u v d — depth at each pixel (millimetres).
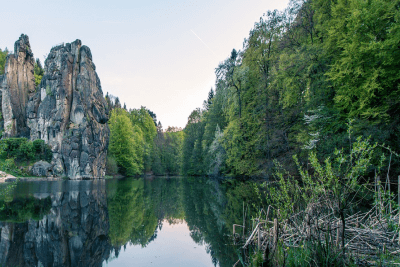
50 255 7590
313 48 16406
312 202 5312
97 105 54938
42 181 38219
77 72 54906
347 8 13445
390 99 11398
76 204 16484
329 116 13523
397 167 10906
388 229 5219
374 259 4750
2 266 6781
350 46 12008
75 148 50125
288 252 5207
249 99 28859
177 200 18516
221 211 13602
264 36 27109
